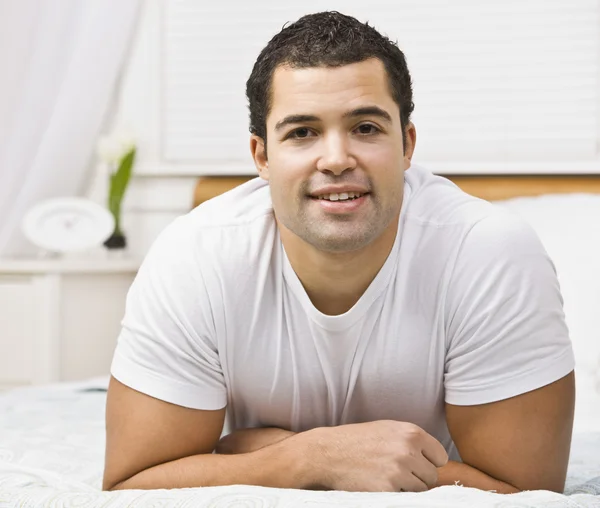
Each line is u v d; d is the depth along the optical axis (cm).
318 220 115
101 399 212
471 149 294
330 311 128
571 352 127
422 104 296
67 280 283
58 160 305
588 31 288
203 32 311
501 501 99
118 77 316
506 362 122
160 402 128
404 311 126
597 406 190
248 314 129
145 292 132
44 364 279
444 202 132
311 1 303
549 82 290
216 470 123
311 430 122
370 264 123
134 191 316
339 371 129
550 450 123
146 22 314
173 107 313
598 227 227
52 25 301
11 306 281
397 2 297
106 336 288
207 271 129
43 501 108
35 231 292
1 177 303
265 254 129
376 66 117
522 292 122
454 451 145
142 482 126
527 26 291
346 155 113
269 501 100
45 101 304
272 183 119
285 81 117
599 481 136
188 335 127
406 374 128
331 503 97
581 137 289
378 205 115
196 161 312
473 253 124
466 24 294
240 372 131
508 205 243
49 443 168
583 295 215
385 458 116
